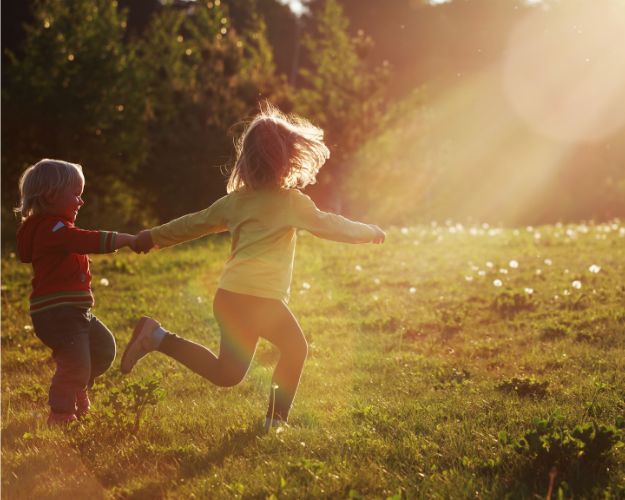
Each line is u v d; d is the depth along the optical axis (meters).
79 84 31.55
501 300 8.92
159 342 4.45
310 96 35.72
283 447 4.33
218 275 12.29
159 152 32.62
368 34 53.09
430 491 3.61
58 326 4.75
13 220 22.38
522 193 42.44
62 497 3.84
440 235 15.93
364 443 4.33
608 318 7.82
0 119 30.36
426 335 8.04
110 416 4.79
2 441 4.78
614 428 3.92
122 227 30.12
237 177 4.57
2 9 42.59
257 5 56.38
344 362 7.03
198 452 4.35
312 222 4.50
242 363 4.47
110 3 34.19
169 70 36.31
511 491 3.60
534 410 5.03
